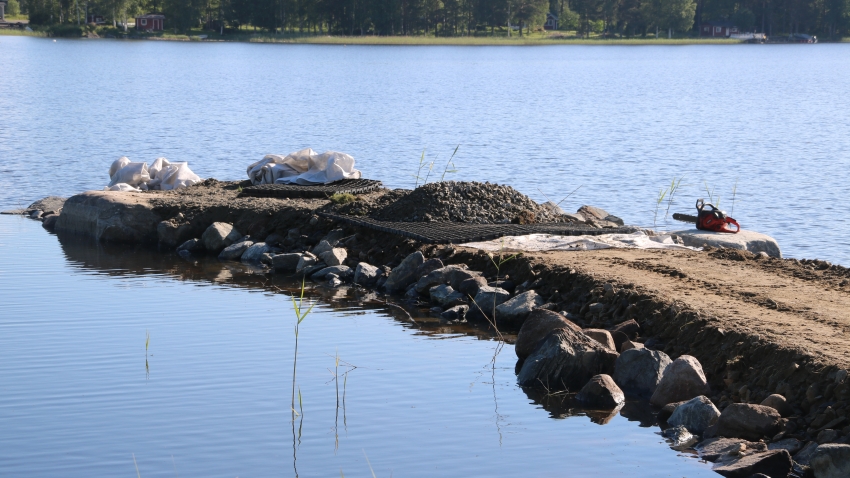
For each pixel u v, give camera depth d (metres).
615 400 11.55
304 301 16.53
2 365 12.61
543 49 182.00
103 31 179.62
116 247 21.34
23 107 54.91
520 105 65.19
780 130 49.16
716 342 12.01
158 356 13.13
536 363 12.33
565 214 21.30
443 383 12.30
